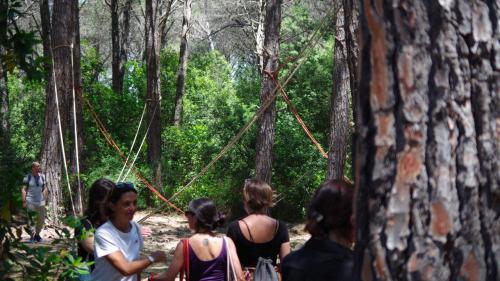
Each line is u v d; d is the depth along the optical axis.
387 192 1.93
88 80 32.28
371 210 1.95
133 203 4.81
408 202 1.91
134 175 26.52
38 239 14.17
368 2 2.00
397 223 1.91
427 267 1.88
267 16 20.02
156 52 28.80
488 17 1.95
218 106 27.75
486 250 1.90
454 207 1.89
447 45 1.92
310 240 3.24
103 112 30.95
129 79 33.78
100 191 5.18
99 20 50.75
